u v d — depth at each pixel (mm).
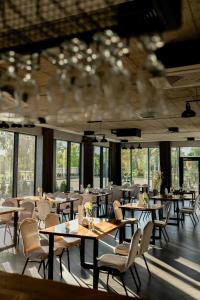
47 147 12133
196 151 17281
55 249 4758
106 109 2463
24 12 2311
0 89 2805
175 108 8266
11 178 10711
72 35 2449
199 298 4266
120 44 2189
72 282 4758
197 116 9398
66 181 14000
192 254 6473
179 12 1571
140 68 2164
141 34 1941
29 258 4574
